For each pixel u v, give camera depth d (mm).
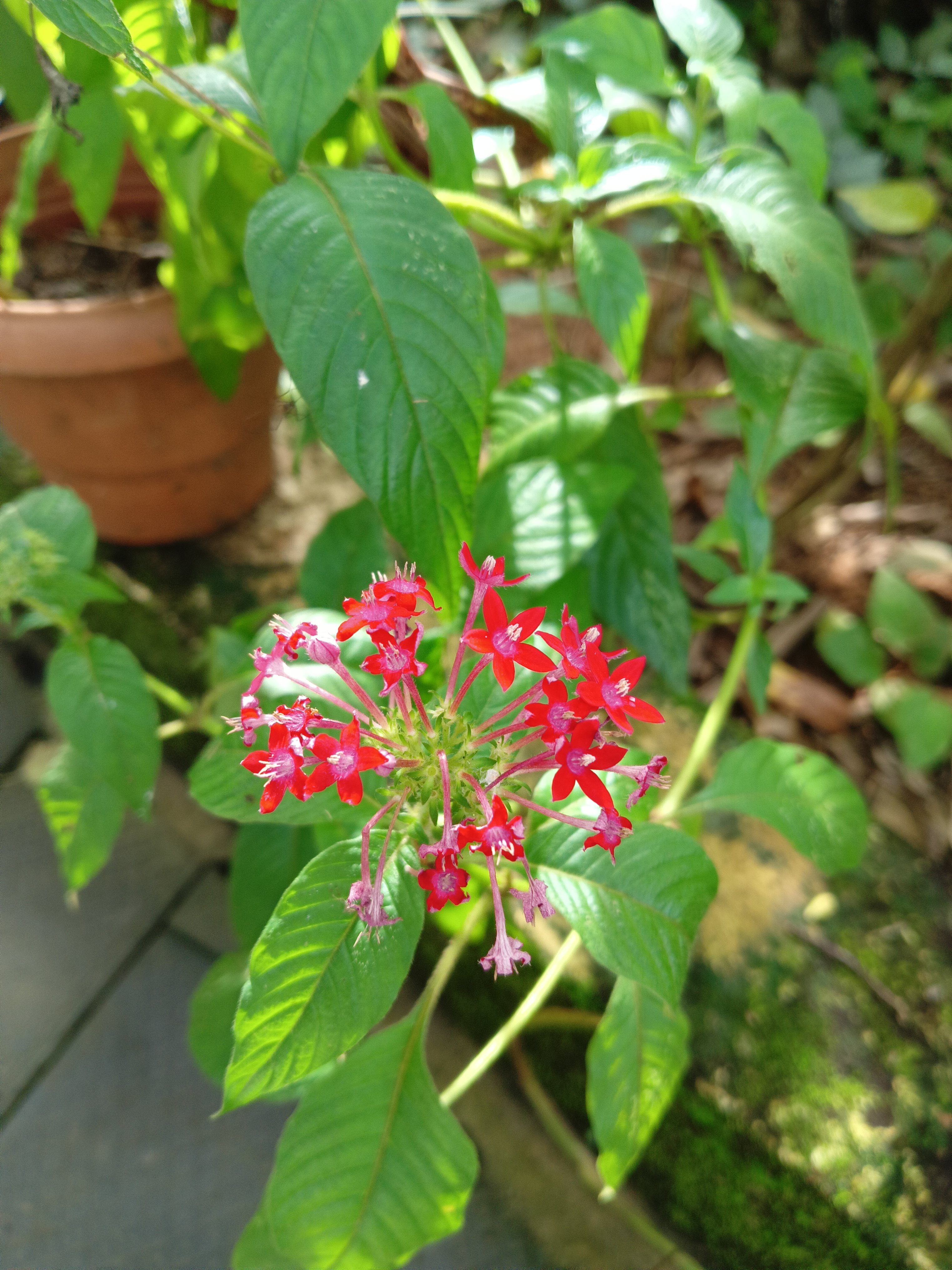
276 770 166
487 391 205
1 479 465
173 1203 298
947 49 569
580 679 182
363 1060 216
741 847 334
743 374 291
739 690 410
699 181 251
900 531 453
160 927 357
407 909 183
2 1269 286
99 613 413
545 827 205
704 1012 295
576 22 274
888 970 303
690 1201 276
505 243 296
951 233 498
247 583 425
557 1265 283
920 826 369
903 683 398
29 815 384
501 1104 309
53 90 232
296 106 185
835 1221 260
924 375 470
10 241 339
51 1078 322
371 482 189
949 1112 274
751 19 584
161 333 333
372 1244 202
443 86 340
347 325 189
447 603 199
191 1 294
